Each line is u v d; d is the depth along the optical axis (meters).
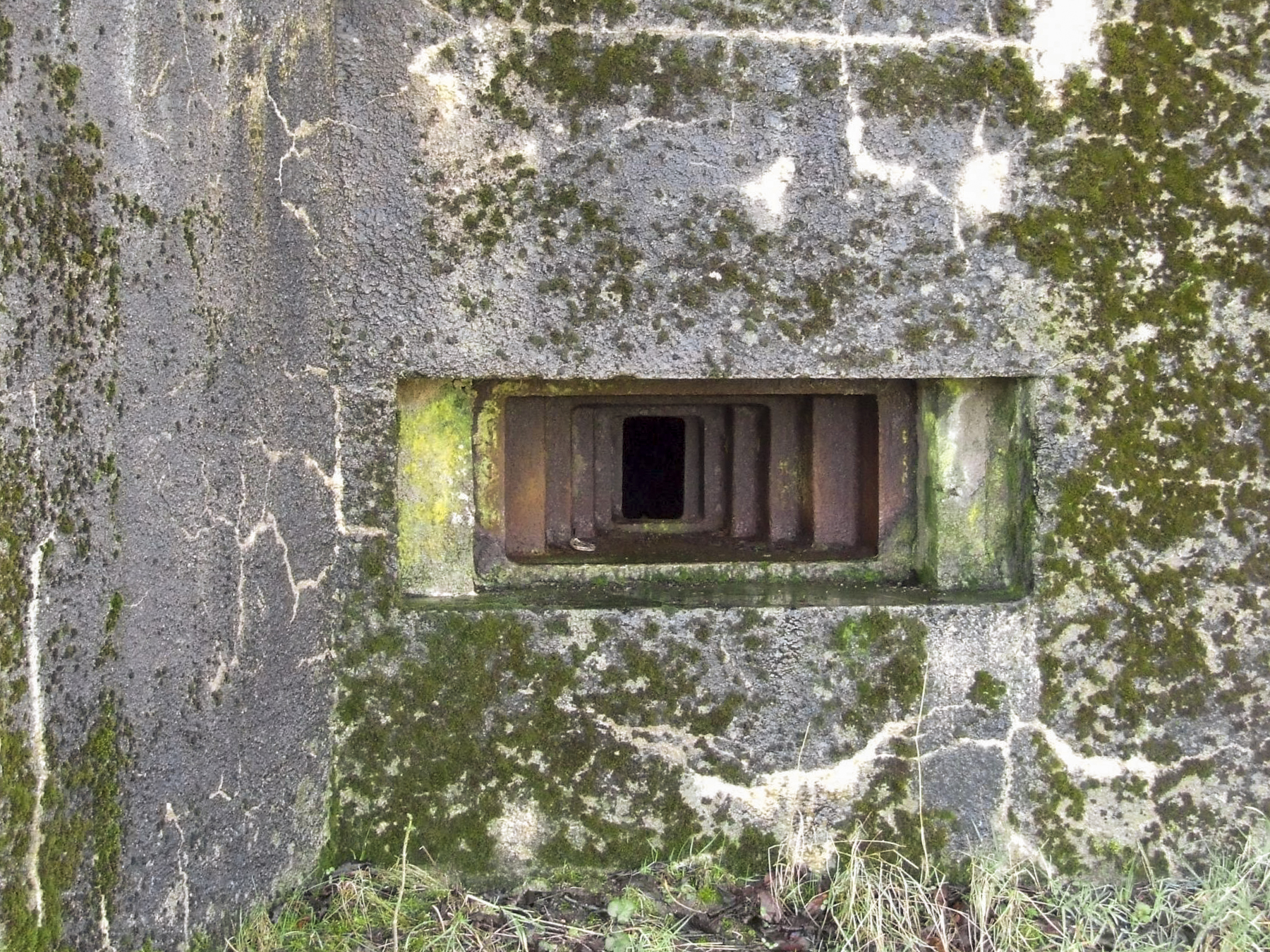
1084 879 2.18
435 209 2.05
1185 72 2.08
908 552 2.35
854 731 2.18
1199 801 2.17
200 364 1.67
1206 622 2.15
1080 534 2.15
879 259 2.11
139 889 1.58
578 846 2.16
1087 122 2.09
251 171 1.78
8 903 1.35
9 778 1.34
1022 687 2.17
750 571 2.33
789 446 2.47
